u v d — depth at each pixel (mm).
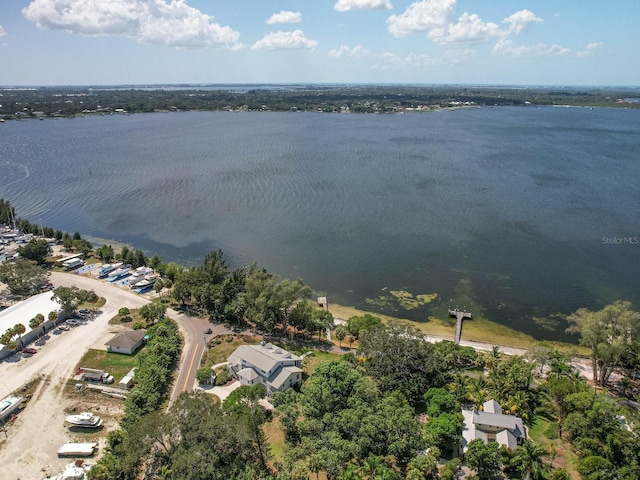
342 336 127125
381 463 81125
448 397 95375
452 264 176750
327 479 80562
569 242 193125
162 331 127188
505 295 155125
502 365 109062
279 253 188875
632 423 89188
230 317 140250
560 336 134500
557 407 100125
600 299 151250
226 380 110125
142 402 98250
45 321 132500
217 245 198625
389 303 152250
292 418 90250
